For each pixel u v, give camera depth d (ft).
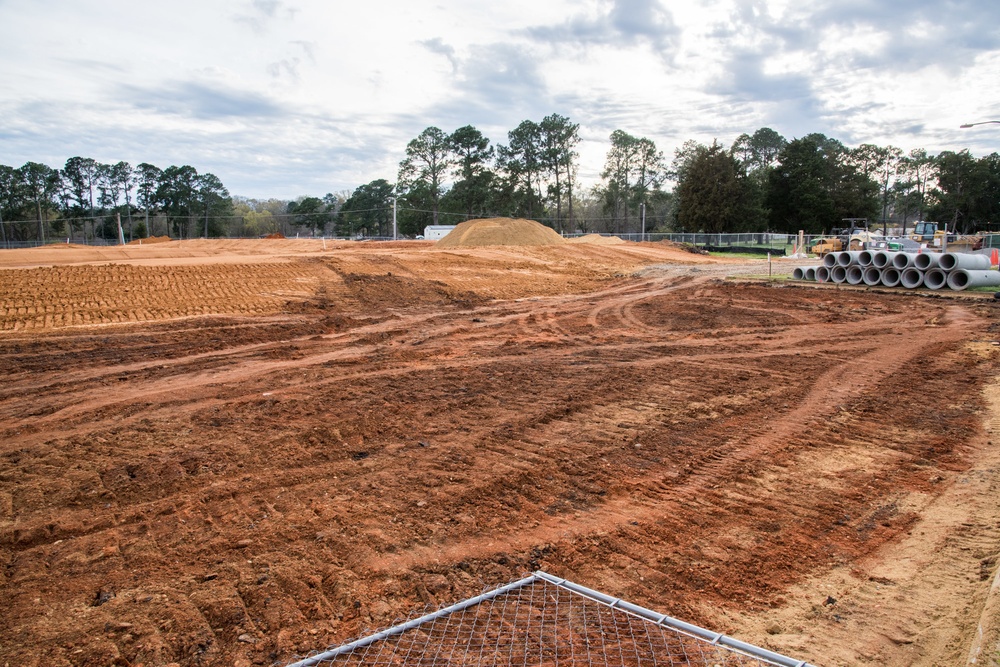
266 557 17.84
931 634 14.57
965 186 258.78
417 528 19.61
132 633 14.37
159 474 23.45
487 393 35.17
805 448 26.71
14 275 62.69
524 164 264.72
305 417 30.60
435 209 273.33
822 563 17.97
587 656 13.29
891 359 43.09
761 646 14.12
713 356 45.14
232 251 117.19
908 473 24.04
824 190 212.64
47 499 21.40
